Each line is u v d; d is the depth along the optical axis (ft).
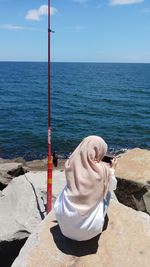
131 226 5.76
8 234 8.67
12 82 103.71
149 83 104.42
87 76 138.31
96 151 5.47
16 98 65.21
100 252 5.46
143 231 5.67
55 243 5.64
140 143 33.12
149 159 8.80
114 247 5.49
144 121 44.01
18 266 5.37
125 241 5.56
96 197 5.36
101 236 5.65
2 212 9.53
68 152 29.04
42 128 38.34
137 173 8.38
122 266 5.25
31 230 8.77
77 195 5.34
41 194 9.82
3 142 31.71
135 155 9.05
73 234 5.49
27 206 9.41
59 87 89.04
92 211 5.37
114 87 89.71
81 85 95.25
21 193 10.02
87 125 41.01
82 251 5.50
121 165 8.73
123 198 8.37
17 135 34.45
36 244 5.63
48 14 9.25
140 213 5.99
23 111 50.44
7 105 56.08
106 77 132.67
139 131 38.11
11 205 9.76
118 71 193.98
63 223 5.50
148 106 57.00
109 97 68.08
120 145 32.24
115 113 49.78
